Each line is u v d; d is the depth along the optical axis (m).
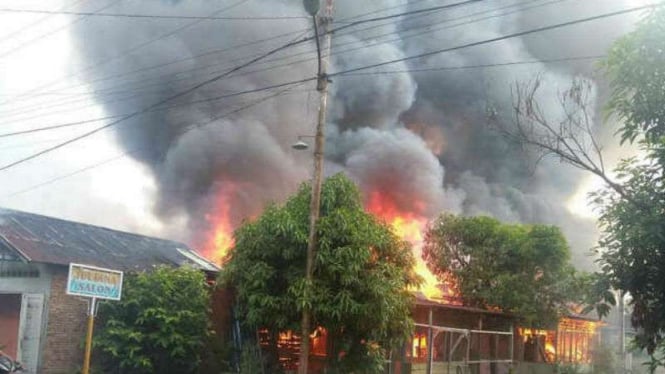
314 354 16.22
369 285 13.52
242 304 14.83
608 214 6.81
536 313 23.25
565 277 23.34
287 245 14.12
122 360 15.34
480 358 22.66
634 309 7.06
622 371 28.14
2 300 16.25
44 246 16.08
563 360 28.33
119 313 15.63
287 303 13.91
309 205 14.45
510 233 24.44
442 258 25.33
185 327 15.76
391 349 15.16
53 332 15.38
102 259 16.89
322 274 13.70
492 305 23.75
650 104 6.72
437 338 20.61
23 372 14.71
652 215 6.40
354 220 13.92
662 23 6.60
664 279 6.60
